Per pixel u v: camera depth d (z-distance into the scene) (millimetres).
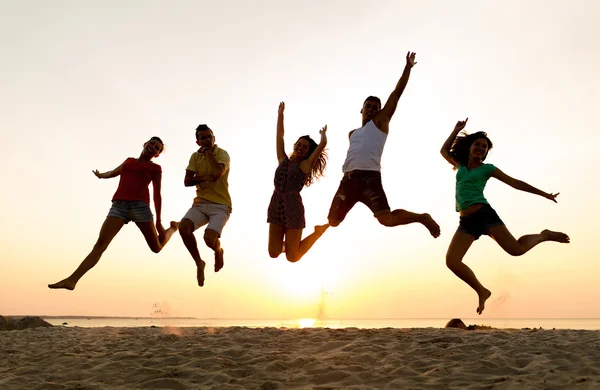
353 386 3723
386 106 5449
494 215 5910
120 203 6012
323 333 6434
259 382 3971
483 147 6039
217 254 6102
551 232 6031
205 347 5426
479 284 6023
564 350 4633
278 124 6148
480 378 3777
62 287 5441
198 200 6043
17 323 10484
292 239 5754
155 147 6223
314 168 6031
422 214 5352
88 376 4340
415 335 5914
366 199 5320
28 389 3938
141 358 4945
